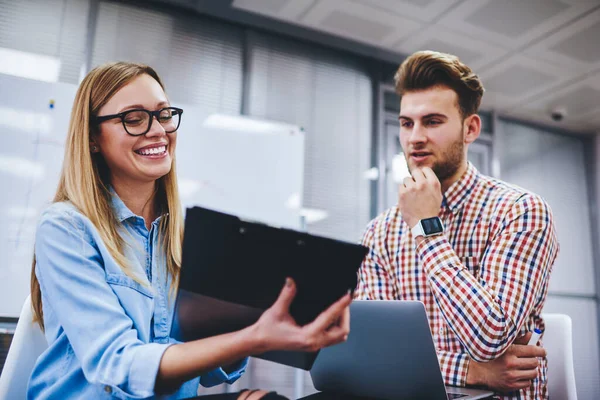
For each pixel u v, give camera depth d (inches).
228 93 125.8
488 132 167.8
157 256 36.6
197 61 123.5
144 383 24.7
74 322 27.4
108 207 34.8
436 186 44.2
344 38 132.7
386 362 33.6
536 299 42.7
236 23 129.4
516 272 40.6
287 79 134.2
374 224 55.7
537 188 176.1
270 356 27.8
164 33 120.5
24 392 33.4
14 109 94.9
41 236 30.4
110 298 28.8
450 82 47.8
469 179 49.2
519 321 38.8
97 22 113.7
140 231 36.6
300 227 117.8
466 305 38.7
